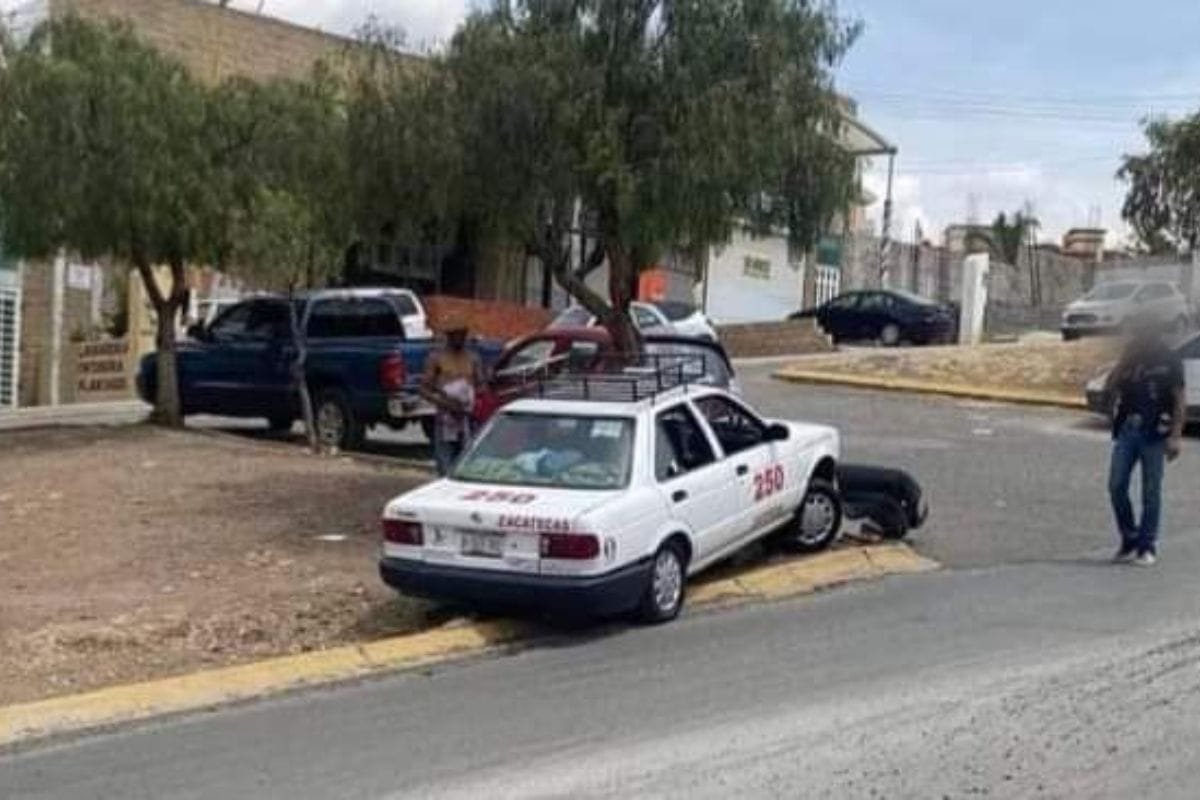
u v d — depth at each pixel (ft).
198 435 64.59
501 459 35.50
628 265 43.86
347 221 47.32
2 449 60.70
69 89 61.00
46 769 23.66
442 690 28.45
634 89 40.96
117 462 56.39
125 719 26.63
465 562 32.81
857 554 41.11
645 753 23.71
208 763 23.84
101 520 45.55
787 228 43.55
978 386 85.97
